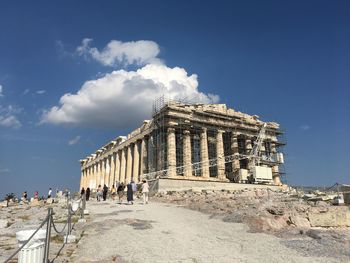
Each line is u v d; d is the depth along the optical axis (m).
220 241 14.23
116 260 11.02
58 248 12.33
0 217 23.08
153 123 58.41
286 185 59.38
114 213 22.52
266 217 17.78
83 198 20.84
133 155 67.19
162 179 48.06
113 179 75.12
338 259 11.73
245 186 54.41
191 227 17.30
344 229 16.86
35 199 45.88
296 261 11.47
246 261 11.40
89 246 12.85
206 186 51.56
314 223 17.44
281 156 69.69
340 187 31.36
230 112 63.38
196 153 62.09
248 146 65.19
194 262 11.15
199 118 58.50
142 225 17.28
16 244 12.62
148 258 11.42
